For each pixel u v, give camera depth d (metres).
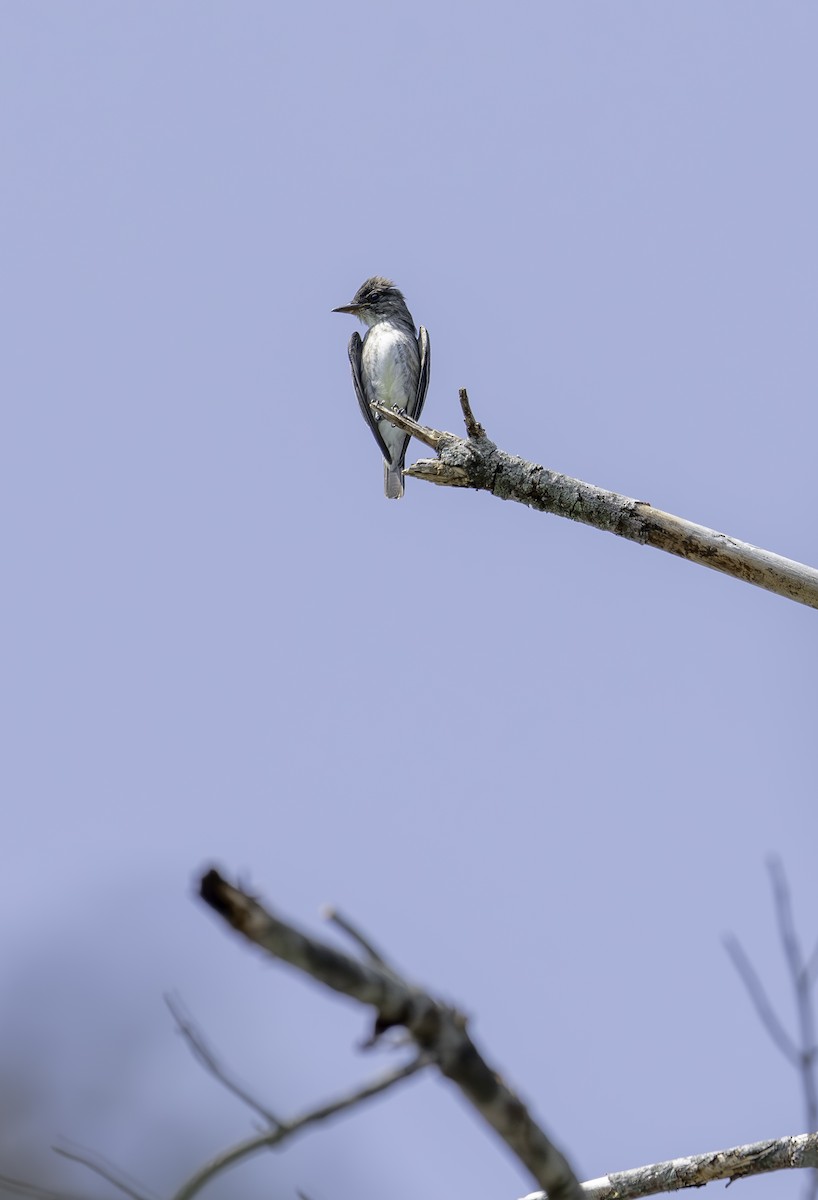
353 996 4.72
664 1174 8.79
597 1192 8.83
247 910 4.46
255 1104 4.80
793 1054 5.74
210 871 4.45
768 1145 8.65
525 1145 5.22
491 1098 5.07
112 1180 5.81
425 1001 4.91
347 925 4.86
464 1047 4.97
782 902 5.96
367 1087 4.83
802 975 5.83
